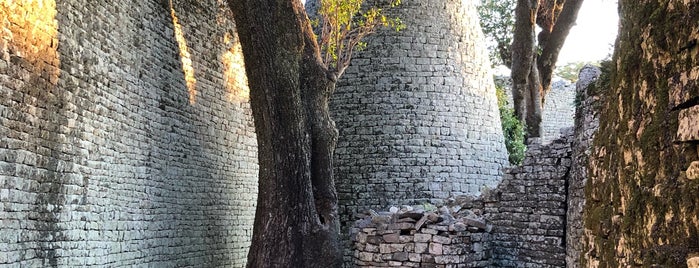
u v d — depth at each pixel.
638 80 2.79
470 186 17.09
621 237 2.88
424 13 17.41
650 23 2.65
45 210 8.78
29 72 8.36
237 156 16.83
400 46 17.12
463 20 17.95
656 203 2.39
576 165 9.27
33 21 8.46
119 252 11.22
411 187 16.61
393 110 16.91
